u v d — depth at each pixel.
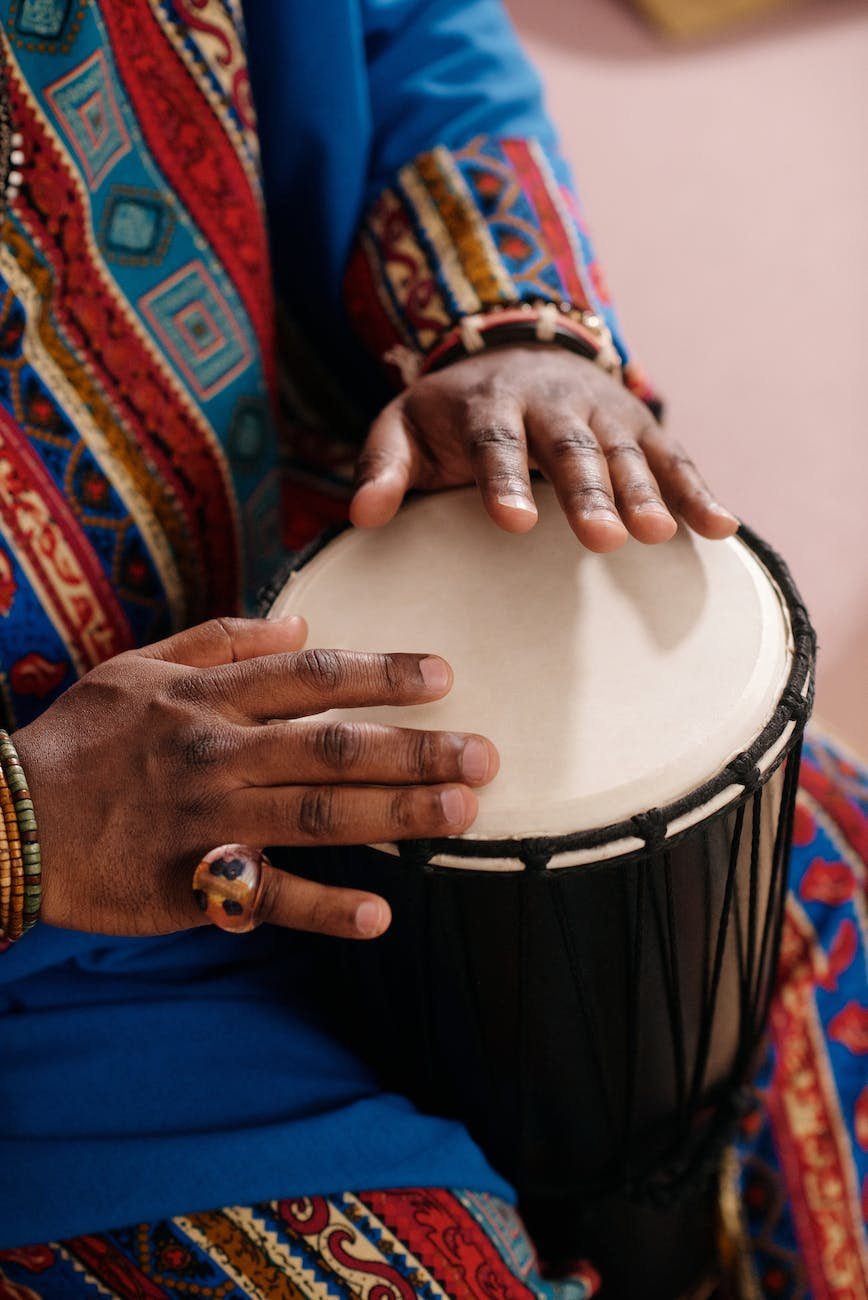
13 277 0.85
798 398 2.15
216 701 0.75
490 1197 0.88
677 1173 0.96
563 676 0.79
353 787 0.72
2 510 0.87
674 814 0.71
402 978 0.83
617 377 1.03
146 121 0.93
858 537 1.92
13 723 0.91
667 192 2.59
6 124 0.82
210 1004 0.89
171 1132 0.84
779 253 2.43
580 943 0.77
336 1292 0.81
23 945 0.84
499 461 0.82
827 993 1.06
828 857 1.08
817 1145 1.05
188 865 0.73
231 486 1.03
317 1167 0.82
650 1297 1.06
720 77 2.89
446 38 1.14
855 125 2.69
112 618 0.95
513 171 1.10
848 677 1.73
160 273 0.95
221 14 0.95
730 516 0.84
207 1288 0.81
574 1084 0.87
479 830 0.72
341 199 1.10
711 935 0.82
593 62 2.96
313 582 0.88
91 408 0.91
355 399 1.22
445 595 0.85
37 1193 0.81
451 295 1.04
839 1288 1.03
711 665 0.78
